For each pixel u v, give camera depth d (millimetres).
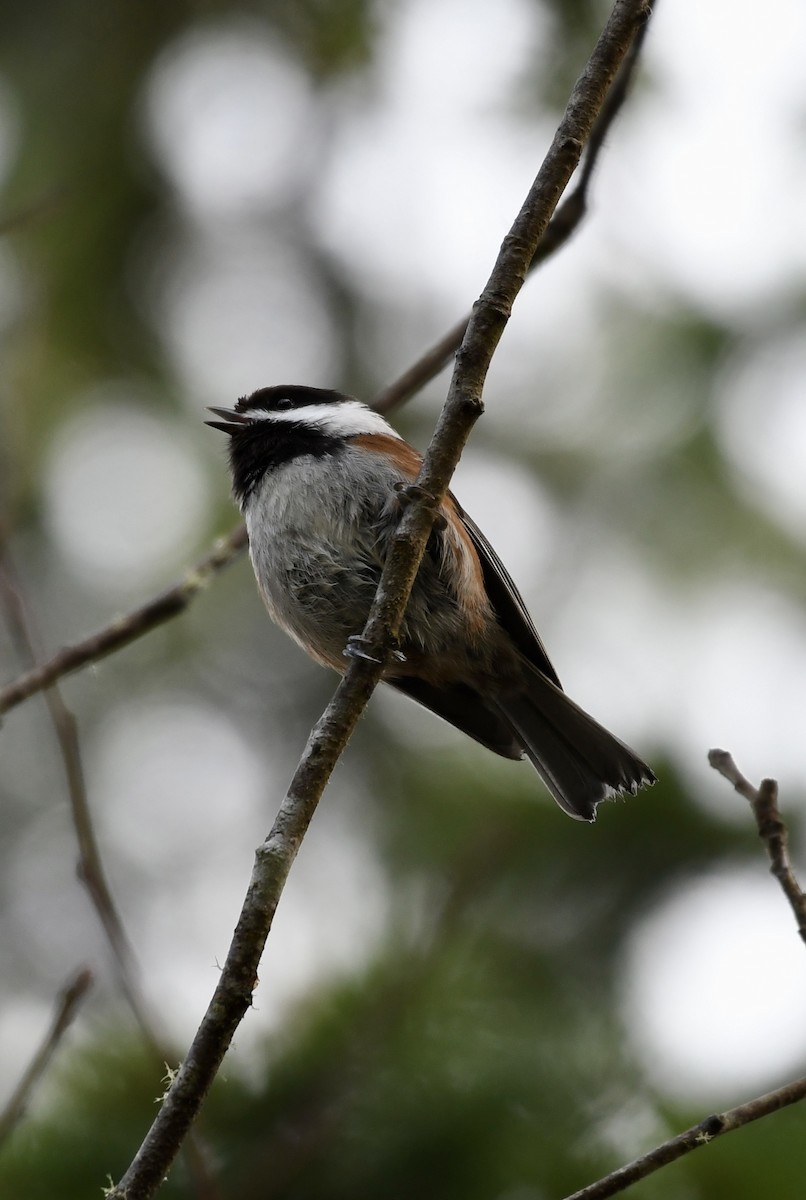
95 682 12914
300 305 13242
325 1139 5938
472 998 6520
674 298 11969
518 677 8164
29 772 12961
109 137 11727
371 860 9422
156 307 12086
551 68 11672
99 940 12406
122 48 11938
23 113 11711
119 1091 6172
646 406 11812
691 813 8469
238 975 4402
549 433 12086
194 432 12133
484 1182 5875
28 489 11398
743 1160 5824
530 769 8875
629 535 11453
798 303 11508
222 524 11984
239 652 13008
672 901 8281
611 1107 6062
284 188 13367
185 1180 5898
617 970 7859
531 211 5336
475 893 7691
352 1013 6379
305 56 12625
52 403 11633
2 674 12492
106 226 11805
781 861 5328
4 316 11695
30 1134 6031
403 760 11070
